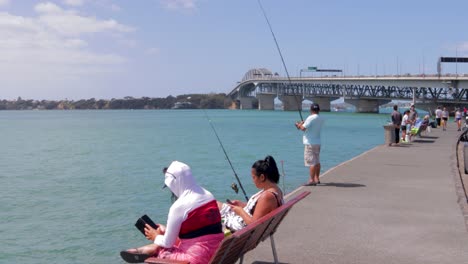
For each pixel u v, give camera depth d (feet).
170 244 15.01
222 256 13.61
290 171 69.62
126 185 60.23
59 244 32.65
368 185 37.01
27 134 221.87
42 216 41.63
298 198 16.98
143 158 101.60
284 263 19.49
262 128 257.55
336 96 590.55
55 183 63.62
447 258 20.11
